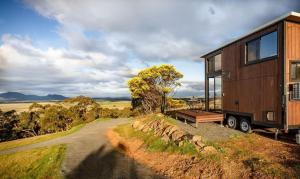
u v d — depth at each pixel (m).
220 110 14.45
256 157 6.84
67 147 14.94
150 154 9.63
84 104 44.41
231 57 12.16
